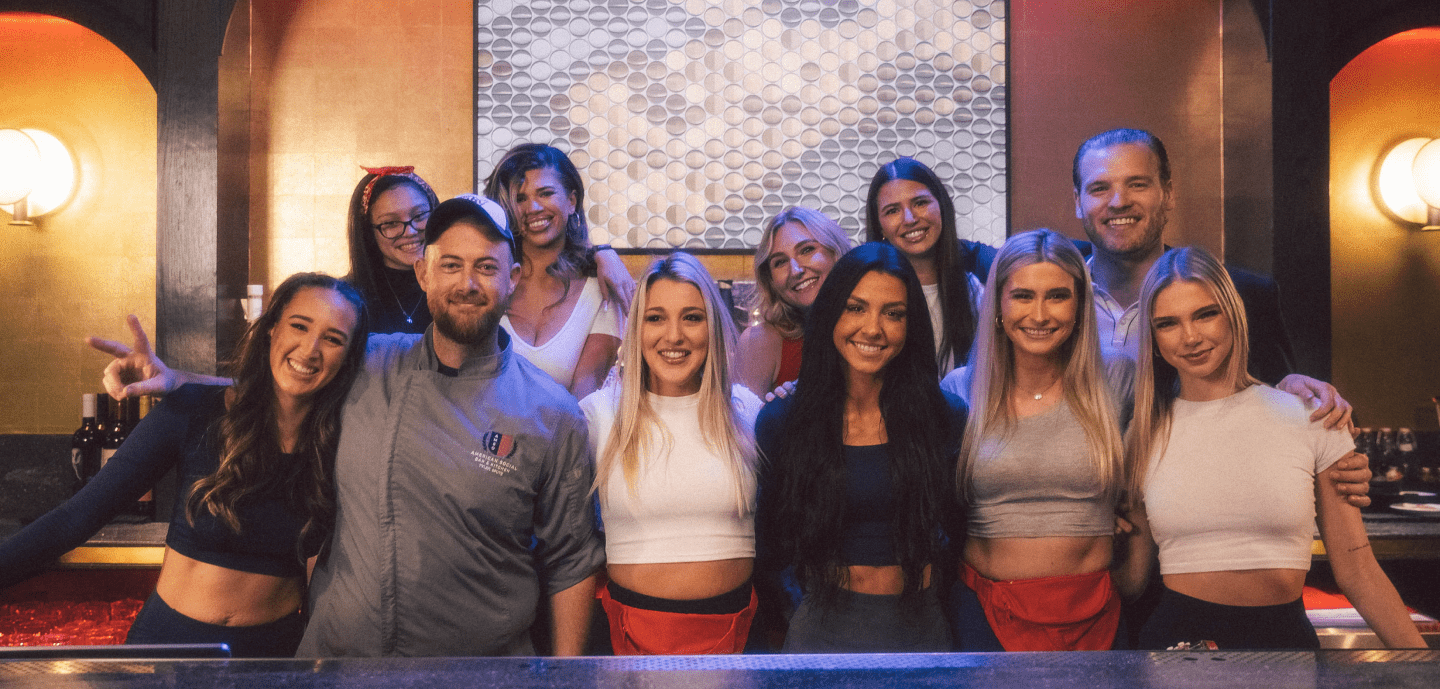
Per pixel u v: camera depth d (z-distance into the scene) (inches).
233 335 125.2
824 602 72.7
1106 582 73.7
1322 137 126.5
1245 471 69.0
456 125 133.0
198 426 69.3
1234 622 68.7
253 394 66.9
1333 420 69.4
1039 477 72.9
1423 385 135.1
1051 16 135.6
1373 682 33.9
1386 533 108.3
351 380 69.7
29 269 130.2
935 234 94.7
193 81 120.3
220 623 67.4
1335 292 134.9
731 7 133.2
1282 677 34.6
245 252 128.9
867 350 72.4
